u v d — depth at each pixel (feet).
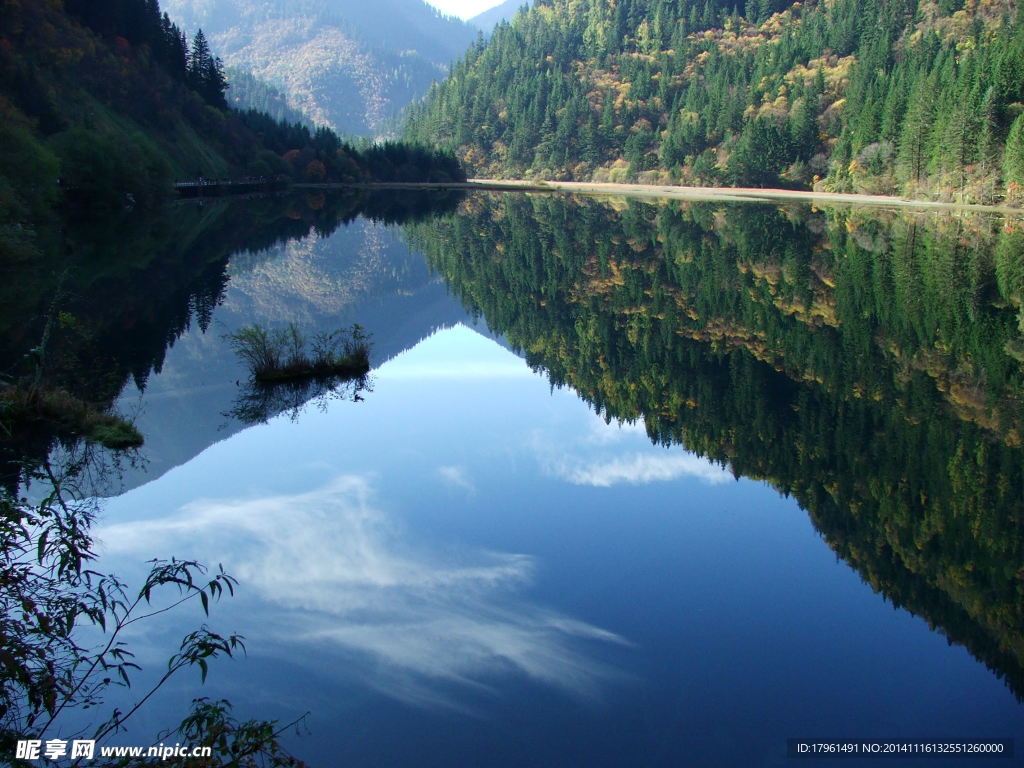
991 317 90.38
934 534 39.50
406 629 29.01
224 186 289.12
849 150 311.06
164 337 77.66
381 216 243.81
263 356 66.69
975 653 29.01
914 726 24.88
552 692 25.64
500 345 85.46
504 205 288.30
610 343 85.76
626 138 465.47
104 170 168.96
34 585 18.98
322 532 37.06
